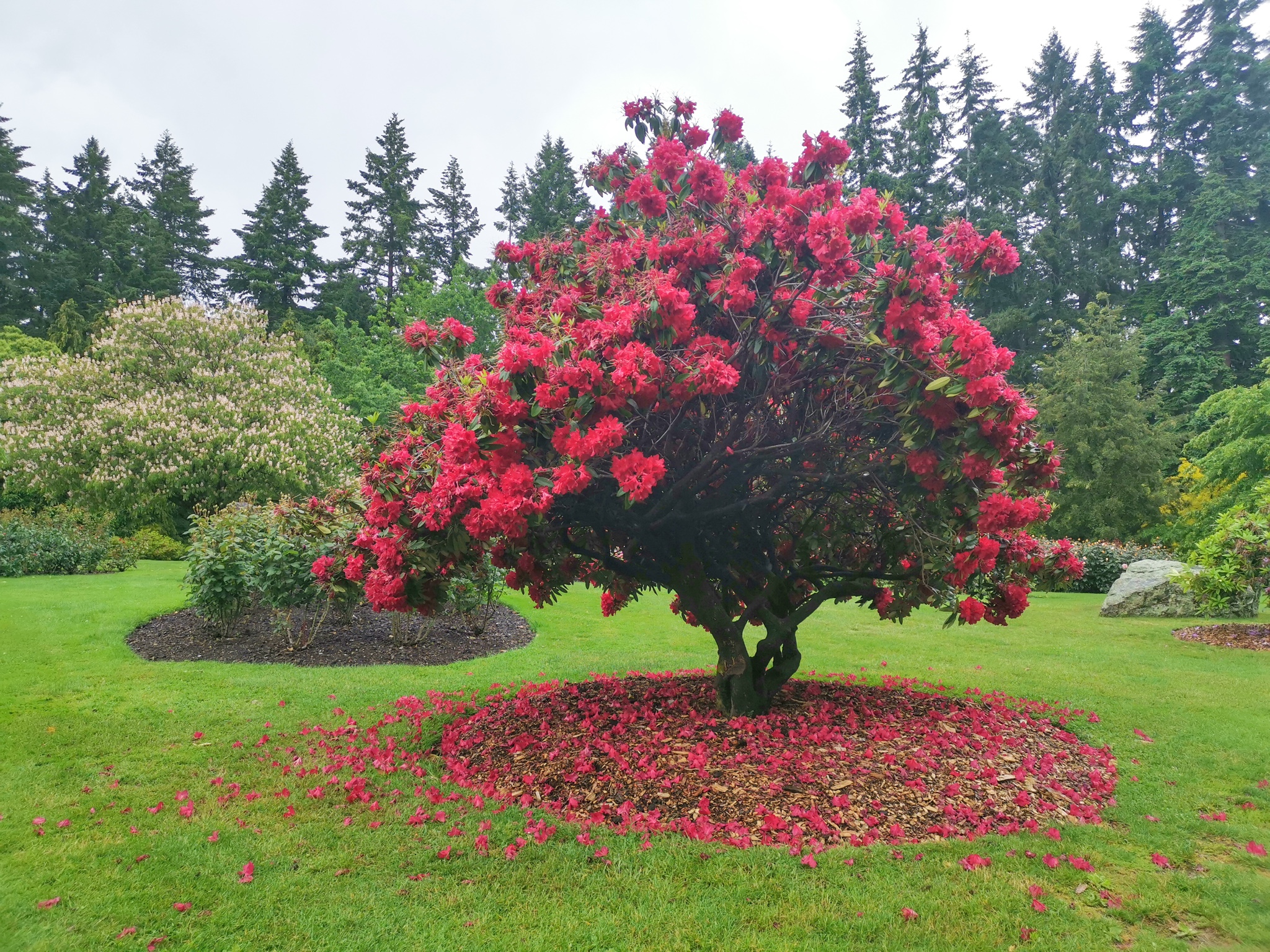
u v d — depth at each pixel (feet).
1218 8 98.12
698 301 12.32
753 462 13.85
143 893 9.69
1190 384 77.56
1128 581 38.01
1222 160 90.63
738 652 15.44
